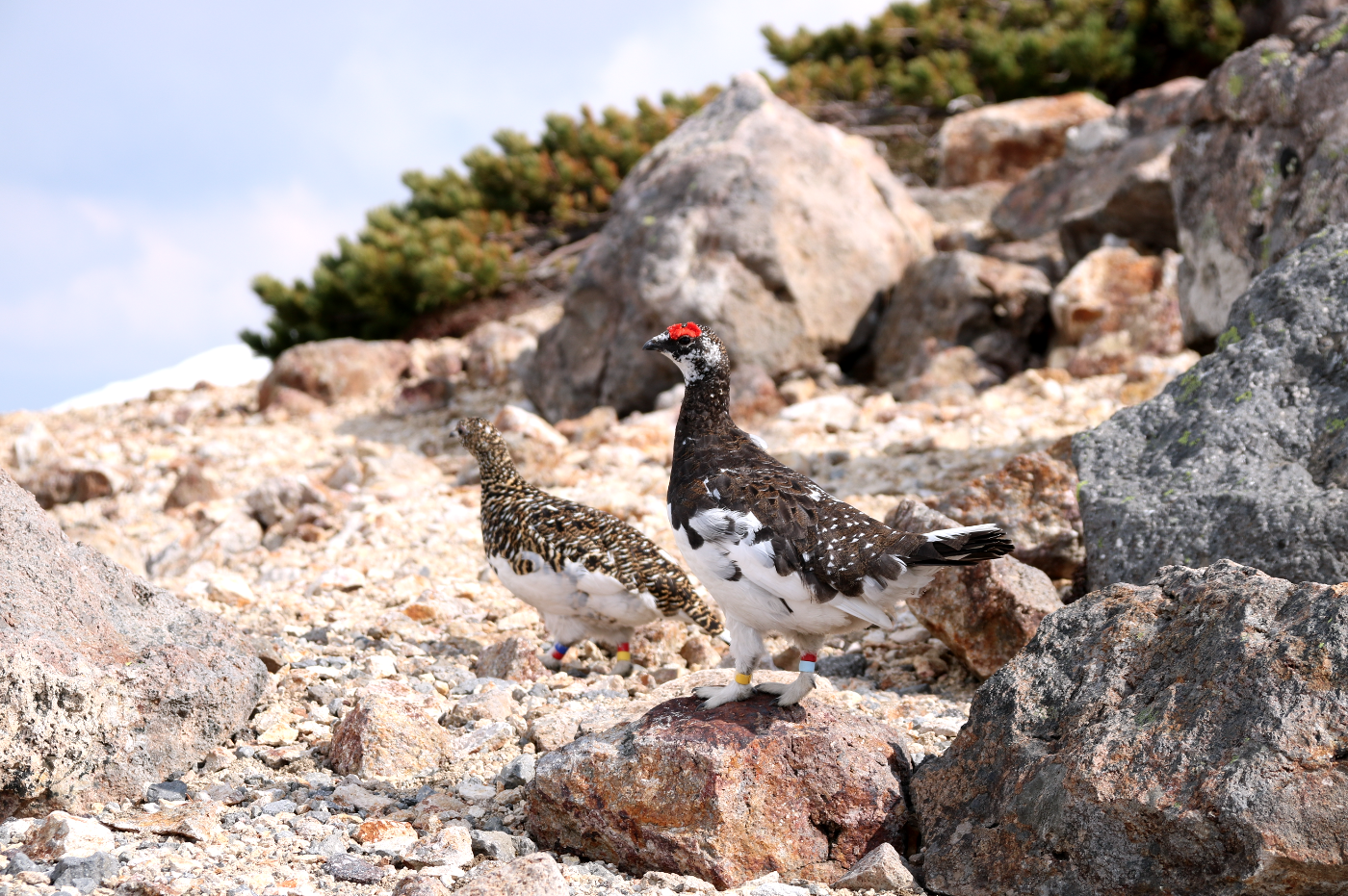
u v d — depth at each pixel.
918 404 21.64
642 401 24.25
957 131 34.16
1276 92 16.17
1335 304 10.69
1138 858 5.94
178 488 21.88
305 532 17.98
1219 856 5.68
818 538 6.91
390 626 12.66
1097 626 7.07
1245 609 6.37
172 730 8.35
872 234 25.27
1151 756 6.07
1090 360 22.28
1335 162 14.69
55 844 6.75
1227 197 16.81
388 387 30.81
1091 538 10.62
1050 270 25.36
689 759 6.88
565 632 11.38
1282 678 5.94
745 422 22.42
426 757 8.67
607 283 24.75
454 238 36.75
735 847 6.75
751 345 23.72
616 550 10.63
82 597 8.73
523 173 39.66
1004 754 6.77
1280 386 10.59
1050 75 39.03
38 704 7.31
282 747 8.91
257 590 14.64
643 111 41.19
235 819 7.49
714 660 11.30
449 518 17.89
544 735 8.84
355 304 37.34
